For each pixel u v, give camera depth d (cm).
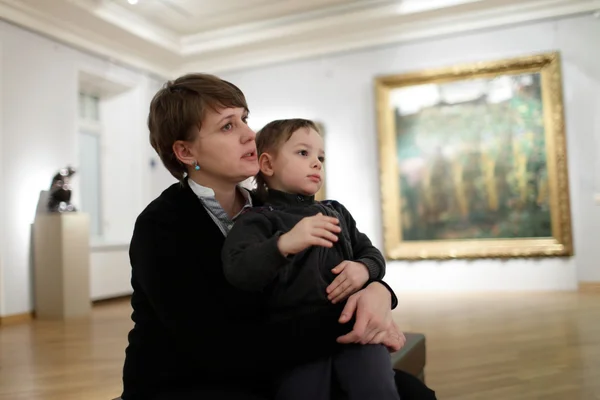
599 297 690
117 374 369
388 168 873
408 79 860
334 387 147
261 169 181
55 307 683
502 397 302
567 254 780
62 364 409
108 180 954
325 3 825
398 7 811
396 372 171
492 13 811
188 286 146
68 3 714
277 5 827
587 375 337
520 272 807
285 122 182
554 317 550
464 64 833
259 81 966
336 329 145
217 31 909
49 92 752
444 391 317
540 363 370
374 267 161
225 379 143
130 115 948
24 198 701
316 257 156
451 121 849
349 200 904
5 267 668
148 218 156
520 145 815
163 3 800
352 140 905
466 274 832
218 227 162
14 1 686
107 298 862
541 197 803
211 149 161
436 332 497
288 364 143
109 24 795
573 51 793
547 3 788
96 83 898
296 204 175
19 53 708
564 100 796
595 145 780
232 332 141
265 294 157
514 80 817
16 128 696
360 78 902
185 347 145
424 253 847
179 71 1013
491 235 827
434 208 855
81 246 705
